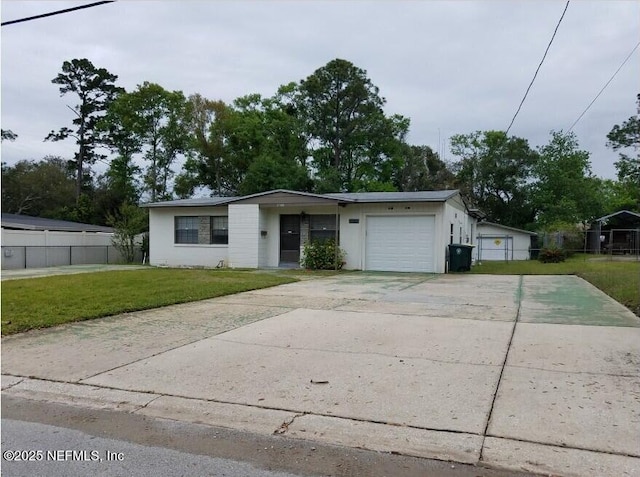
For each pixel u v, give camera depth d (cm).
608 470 283
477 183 4725
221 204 1897
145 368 495
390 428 345
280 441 336
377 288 1140
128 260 2448
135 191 4391
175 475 291
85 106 4575
